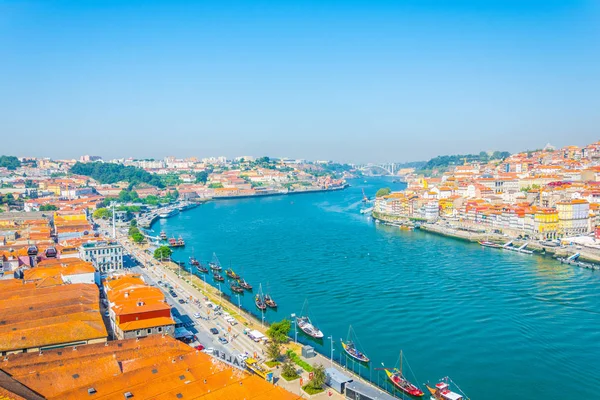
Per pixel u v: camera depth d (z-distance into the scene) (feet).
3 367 489.67
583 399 570.87
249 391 465.88
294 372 590.14
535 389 592.60
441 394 569.64
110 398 442.91
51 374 479.00
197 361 532.32
